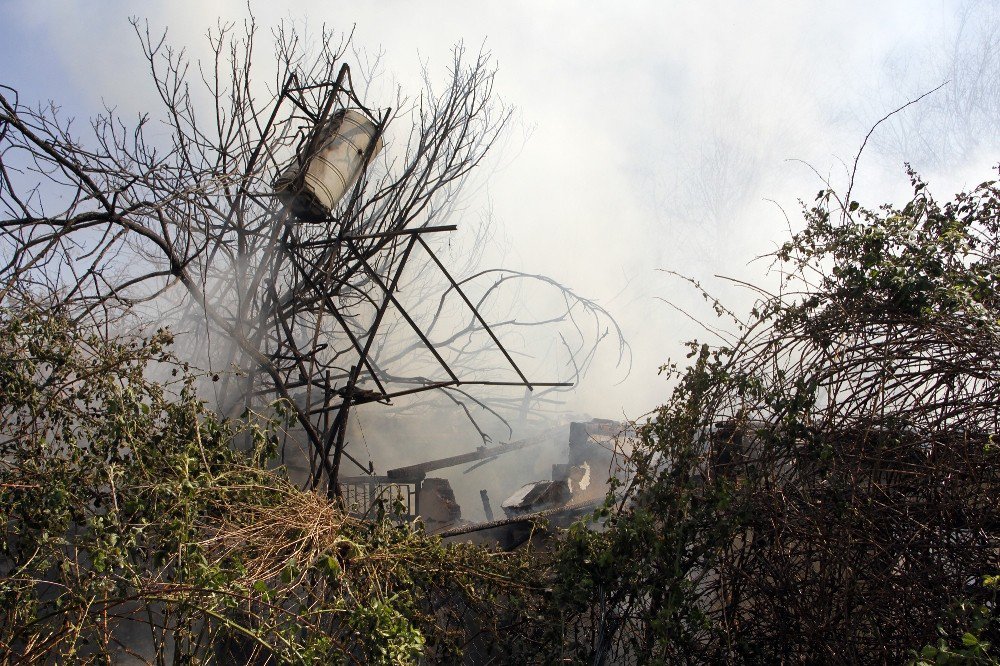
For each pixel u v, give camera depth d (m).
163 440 4.32
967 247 3.79
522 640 4.38
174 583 3.48
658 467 4.31
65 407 4.34
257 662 3.88
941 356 3.44
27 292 4.75
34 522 3.91
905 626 3.24
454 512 6.93
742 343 4.07
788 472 3.76
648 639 3.90
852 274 3.76
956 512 3.31
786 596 3.60
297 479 7.08
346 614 3.66
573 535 4.38
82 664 3.37
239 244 6.75
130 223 5.24
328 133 7.05
